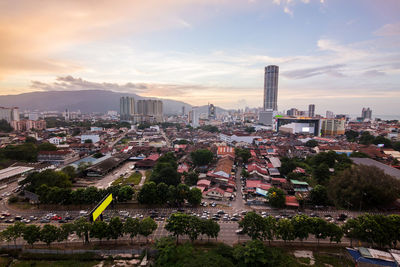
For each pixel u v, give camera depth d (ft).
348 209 343.87
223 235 288.51
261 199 383.24
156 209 356.79
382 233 247.50
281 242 273.95
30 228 258.16
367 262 227.40
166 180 430.61
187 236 288.51
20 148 652.07
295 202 359.25
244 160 629.10
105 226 263.08
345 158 564.30
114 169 590.14
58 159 627.87
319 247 264.11
